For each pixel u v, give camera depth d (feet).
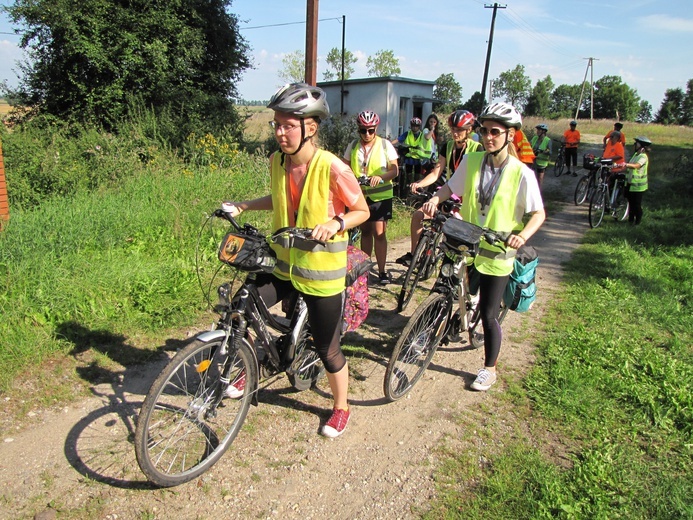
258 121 79.36
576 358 14.06
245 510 8.64
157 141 36.52
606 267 22.81
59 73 48.73
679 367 13.62
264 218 23.70
